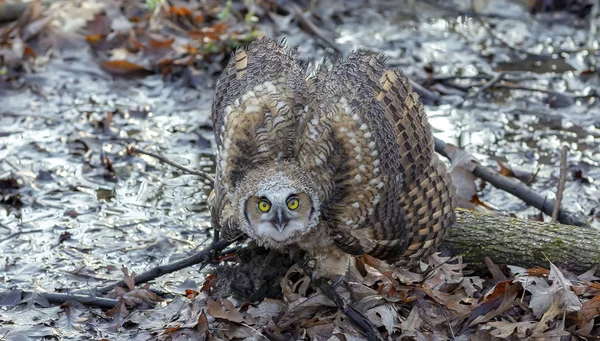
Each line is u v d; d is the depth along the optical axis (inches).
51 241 386.6
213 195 323.0
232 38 550.0
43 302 339.3
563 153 390.0
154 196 424.2
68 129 478.0
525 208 413.7
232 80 327.9
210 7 601.0
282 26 591.2
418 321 310.8
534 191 405.7
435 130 487.5
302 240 309.3
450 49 583.2
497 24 619.5
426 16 629.6
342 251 318.0
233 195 298.8
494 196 425.4
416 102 325.1
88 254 378.6
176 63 537.3
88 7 582.2
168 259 376.2
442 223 326.6
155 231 395.9
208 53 545.3
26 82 521.3
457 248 349.4
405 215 313.4
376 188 298.8
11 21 571.2
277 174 291.0
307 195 291.9
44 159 450.0
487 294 319.6
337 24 611.8
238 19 596.7
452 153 408.5
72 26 567.2
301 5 626.2
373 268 336.5
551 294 309.7
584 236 341.7
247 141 296.5
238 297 331.0
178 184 434.6
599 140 479.5
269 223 291.1
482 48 586.6
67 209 411.2
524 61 570.6
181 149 464.8
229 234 309.3
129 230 396.5
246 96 303.1
